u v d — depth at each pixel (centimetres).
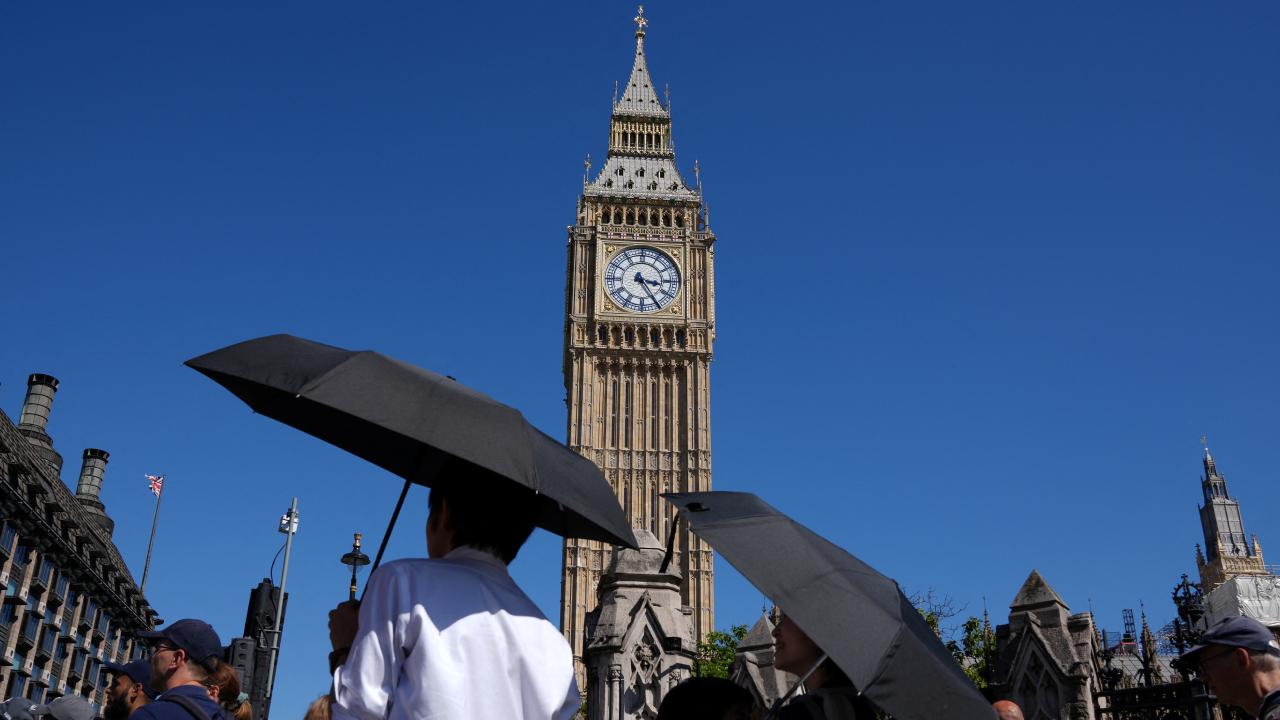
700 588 10819
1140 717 1560
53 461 8812
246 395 655
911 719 551
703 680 571
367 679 438
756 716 605
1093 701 1466
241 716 831
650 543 1658
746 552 602
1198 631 1878
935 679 573
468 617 455
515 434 525
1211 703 1371
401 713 434
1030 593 1544
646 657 1546
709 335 11819
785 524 632
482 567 497
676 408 11606
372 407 507
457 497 512
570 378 11919
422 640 442
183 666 748
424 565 469
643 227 12144
